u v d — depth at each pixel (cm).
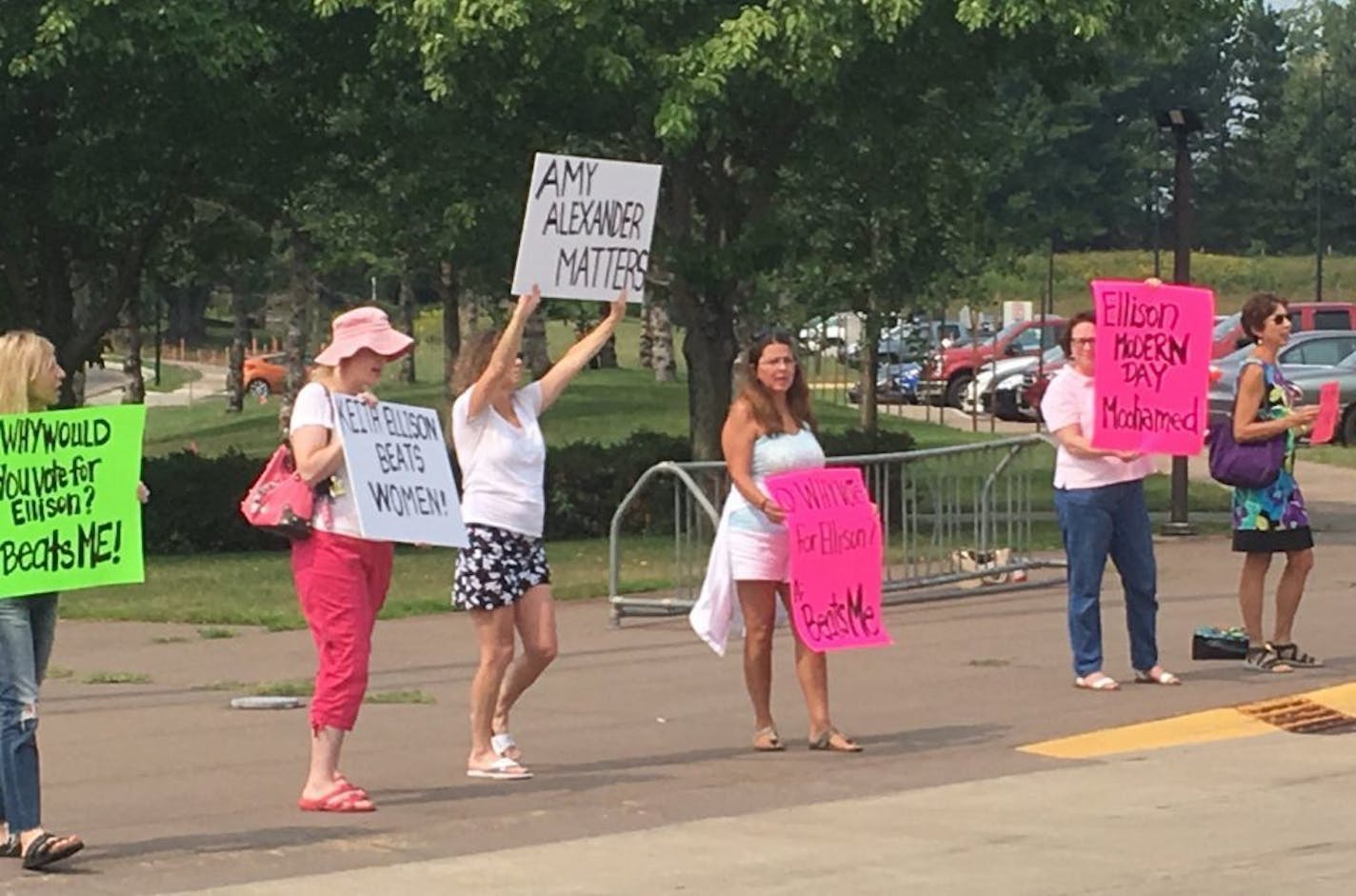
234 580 1858
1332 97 9869
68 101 2202
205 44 2012
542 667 995
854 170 2242
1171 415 1183
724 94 1975
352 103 2255
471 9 1920
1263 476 1245
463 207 2158
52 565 802
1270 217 10038
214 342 10119
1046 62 2173
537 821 897
